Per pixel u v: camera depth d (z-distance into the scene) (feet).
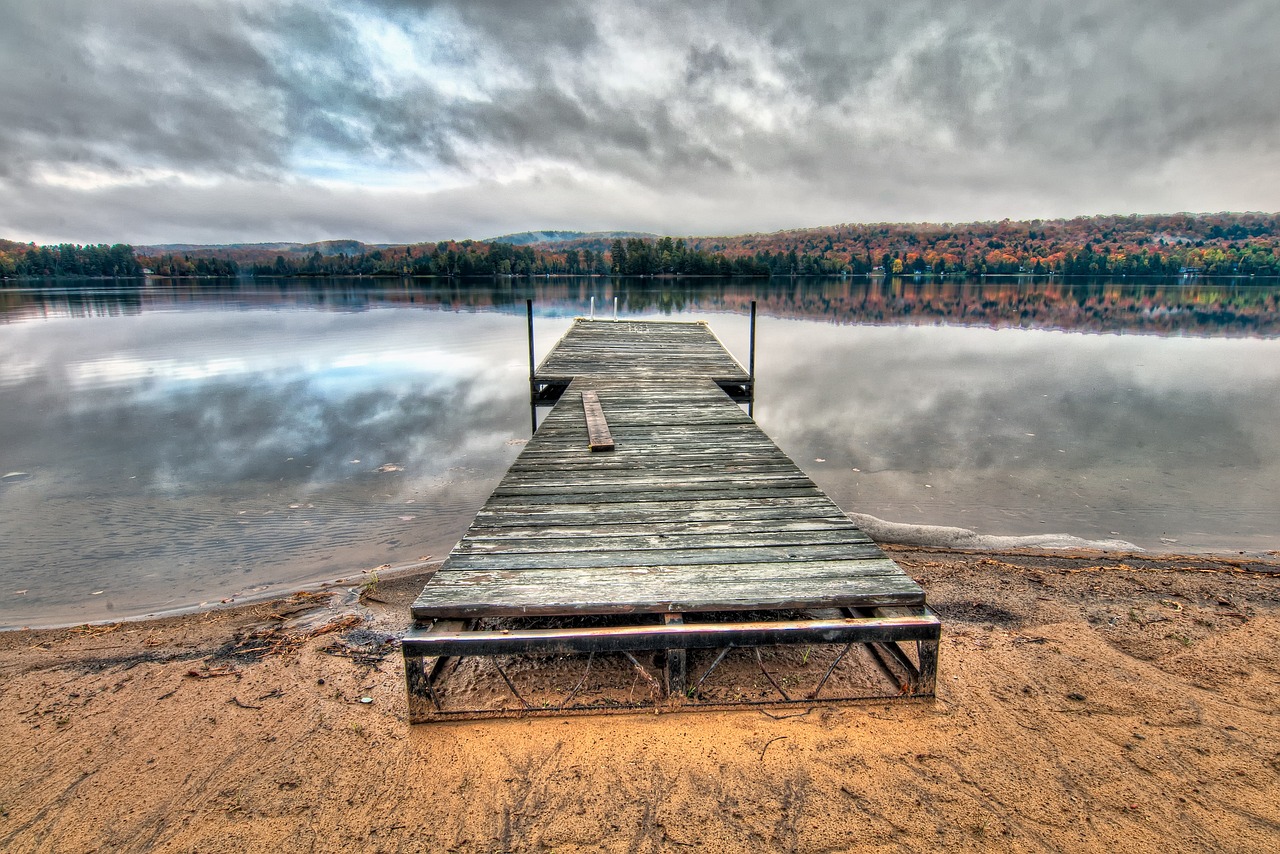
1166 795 9.12
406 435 36.50
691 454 18.10
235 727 10.98
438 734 10.62
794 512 13.99
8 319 111.96
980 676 12.13
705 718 10.87
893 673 11.89
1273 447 32.42
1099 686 11.78
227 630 15.03
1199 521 22.90
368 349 73.56
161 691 12.16
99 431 37.24
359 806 9.17
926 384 51.85
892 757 9.95
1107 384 51.24
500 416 41.52
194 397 46.96
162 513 24.18
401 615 15.61
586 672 12.11
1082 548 20.56
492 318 116.98
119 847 8.54
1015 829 8.59
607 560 11.91
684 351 35.94
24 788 9.59
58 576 18.92
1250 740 10.20
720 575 11.39
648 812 8.96
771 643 10.35
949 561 19.07
